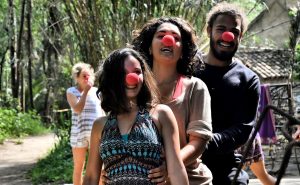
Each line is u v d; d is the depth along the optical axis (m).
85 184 3.79
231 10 4.84
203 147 4.01
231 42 4.81
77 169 8.79
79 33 11.90
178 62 4.24
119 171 3.55
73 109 8.73
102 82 3.69
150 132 3.58
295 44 14.32
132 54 3.68
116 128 3.61
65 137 15.82
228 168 4.79
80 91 8.84
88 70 8.74
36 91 33.31
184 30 4.24
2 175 14.34
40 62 34.12
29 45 29.25
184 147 3.96
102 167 3.80
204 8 10.84
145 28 4.30
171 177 3.60
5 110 25.80
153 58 4.25
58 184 12.35
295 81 14.65
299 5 14.70
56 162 14.12
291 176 10.15
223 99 4.80
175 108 4.06
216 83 4.82
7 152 19.55
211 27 4.93
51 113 29.48
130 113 3.63
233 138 4.66
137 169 3.53
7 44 31.22
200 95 4.10
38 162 15.10
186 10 10.98
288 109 13.27
